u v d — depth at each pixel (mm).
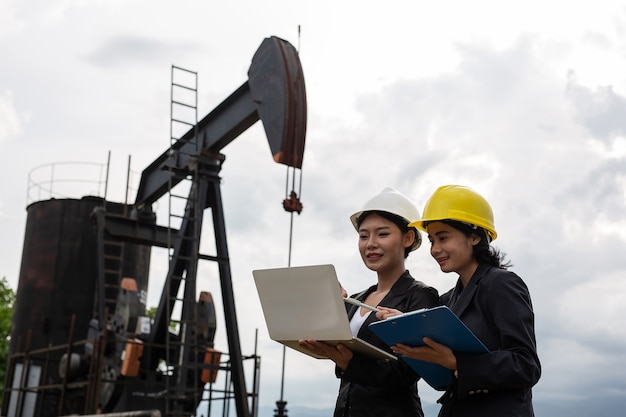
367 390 5375
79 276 27906
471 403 4457
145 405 19156
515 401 4332
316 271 4707
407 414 5320
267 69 17422
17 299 28797
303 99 16984
